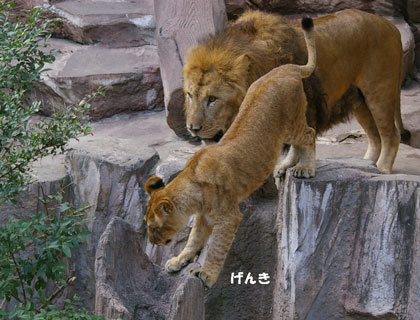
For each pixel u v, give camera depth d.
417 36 16.88
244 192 8.53
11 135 8.79
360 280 8.87
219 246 8.38
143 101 15.15
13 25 9.62
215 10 14.21
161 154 12.62
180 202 8.18
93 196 10.87
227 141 8.48
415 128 14.25
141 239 10.76
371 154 12.58
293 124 8.88
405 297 8.66
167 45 13.84
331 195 8.88
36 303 10.77
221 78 9.95
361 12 11.52
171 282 8.75
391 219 8.72
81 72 14.85
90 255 10.95
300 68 9.11
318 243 8.97
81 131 9.57
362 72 11.60
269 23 10.61
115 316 8.01
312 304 9.05
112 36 16.33
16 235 8.35
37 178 10.84
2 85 9.34
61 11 16.77
